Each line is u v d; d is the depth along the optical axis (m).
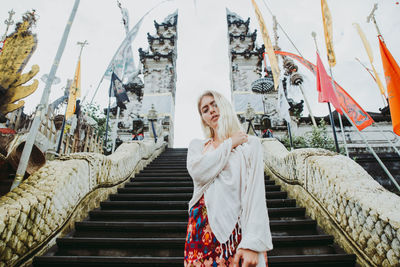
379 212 2.15
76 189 3.25
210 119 1.37
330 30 4.23
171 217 3.61
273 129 14.63
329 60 4.21
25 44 3.34
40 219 2.52
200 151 1.32
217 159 1.09
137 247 2.84
